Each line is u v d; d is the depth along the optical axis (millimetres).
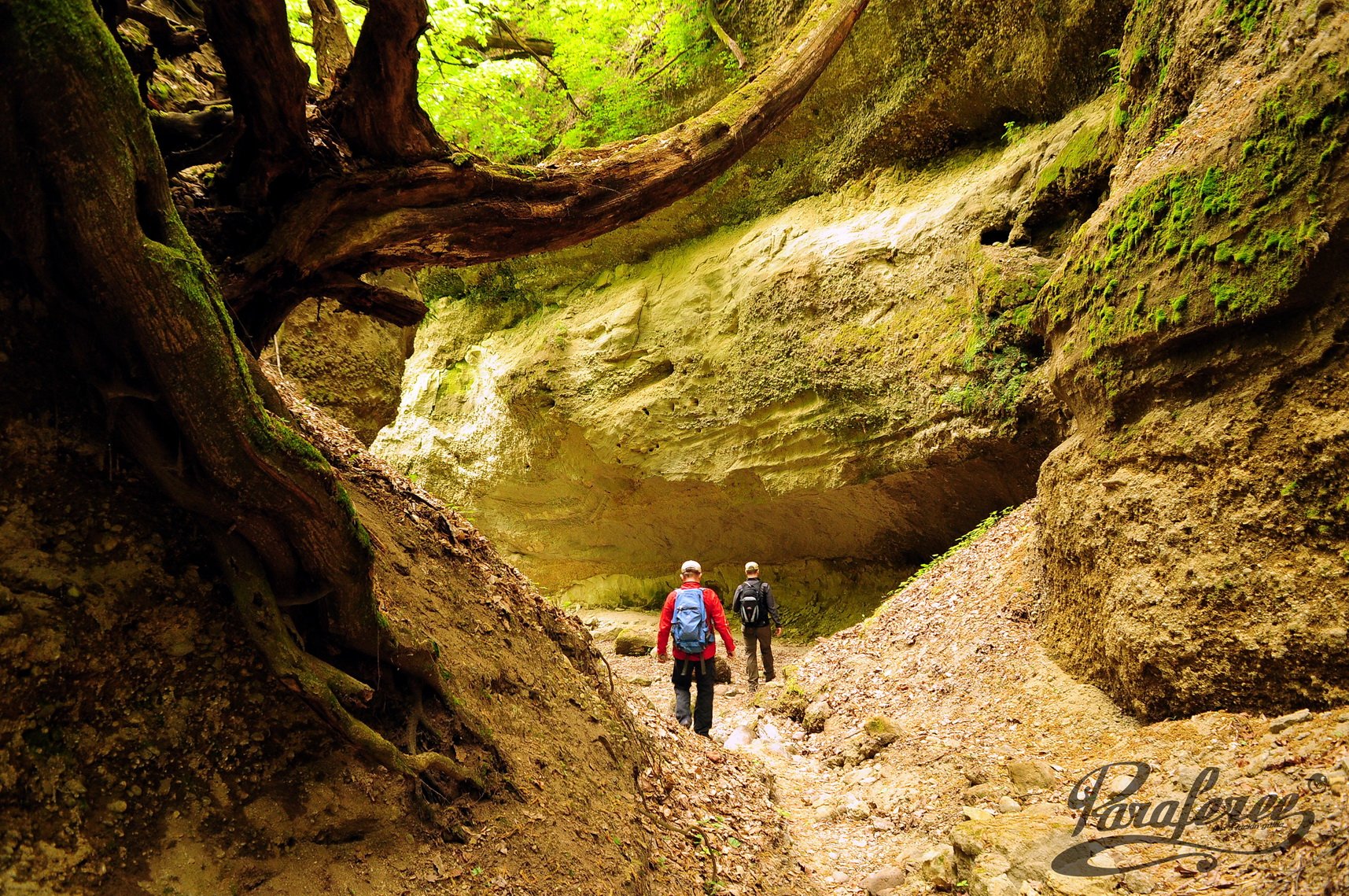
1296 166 3928
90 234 2326
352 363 7059
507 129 14695
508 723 3752
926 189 12594
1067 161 9781
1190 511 4414
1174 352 4621
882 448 11906
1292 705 3848
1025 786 4523
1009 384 10016
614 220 5230
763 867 4434
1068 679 5551
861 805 5285
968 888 3705
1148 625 4539
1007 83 11477
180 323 2461
